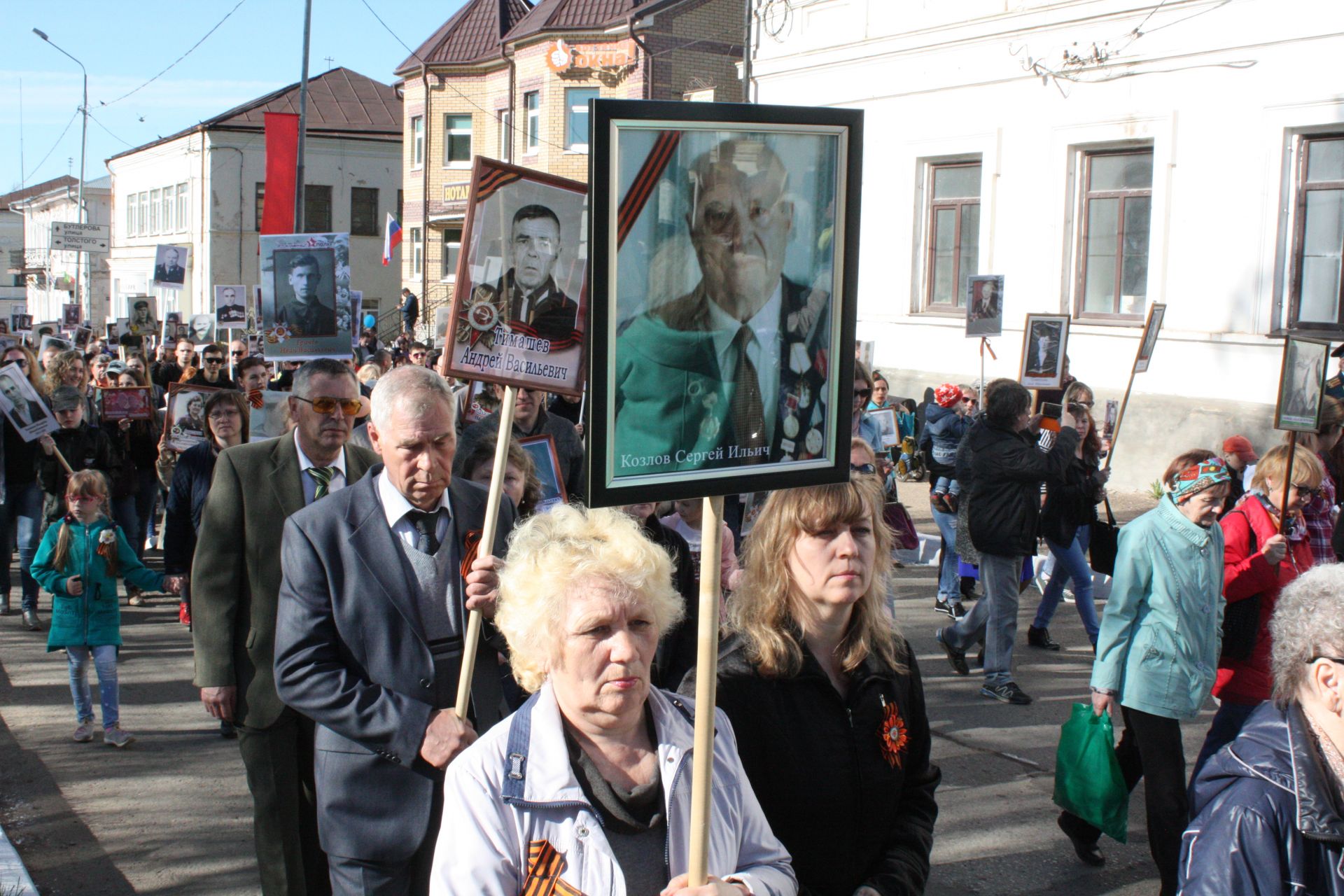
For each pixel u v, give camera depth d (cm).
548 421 614
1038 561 1062
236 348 1620
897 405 1631
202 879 478
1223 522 498
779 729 260
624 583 221
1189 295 1488
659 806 221
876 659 270
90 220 6325
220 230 4534
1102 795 472
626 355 193
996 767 609
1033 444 727
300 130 2205
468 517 347
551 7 3288
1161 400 1510
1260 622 489
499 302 336
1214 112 1450
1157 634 451
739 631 269
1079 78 1584
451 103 3622
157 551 1154
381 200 4612
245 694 384
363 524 332
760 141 203
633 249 193
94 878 478
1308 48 1360
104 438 953
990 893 471
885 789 264
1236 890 213
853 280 214
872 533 268
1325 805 213
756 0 2073
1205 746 501
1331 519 662
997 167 1691
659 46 2969
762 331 206
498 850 211
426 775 313
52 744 640
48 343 1362
